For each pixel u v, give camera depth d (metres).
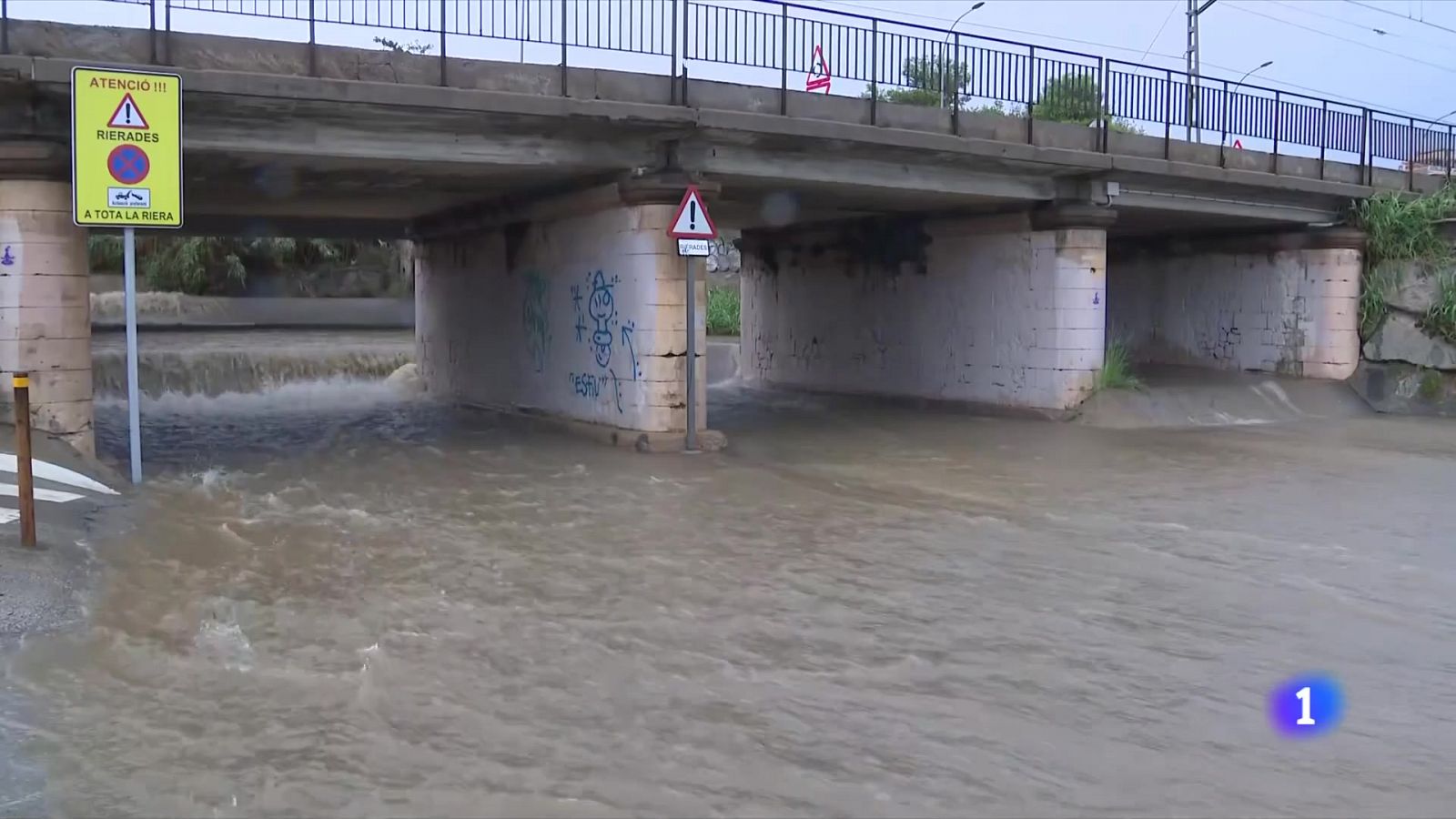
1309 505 11.52
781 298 25.06
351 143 13.01
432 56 12.93
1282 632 7.25
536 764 5.14
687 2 14.12
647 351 14.56
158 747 5.28
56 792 4.80
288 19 12.17
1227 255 23.59
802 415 19.98
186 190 16.45
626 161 14.41
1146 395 19.14
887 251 21.80
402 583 8.19
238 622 7.21
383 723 5.59
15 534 8.74
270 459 14.16
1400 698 6.12
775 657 6.66
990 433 17.23
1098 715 5.82
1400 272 21.59
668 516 10.70
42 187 11.35
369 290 41.19
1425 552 9.45
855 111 15.64
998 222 19.27
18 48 11.18
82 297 11.71
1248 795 4.92
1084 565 8.94
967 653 6.77
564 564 8.80
